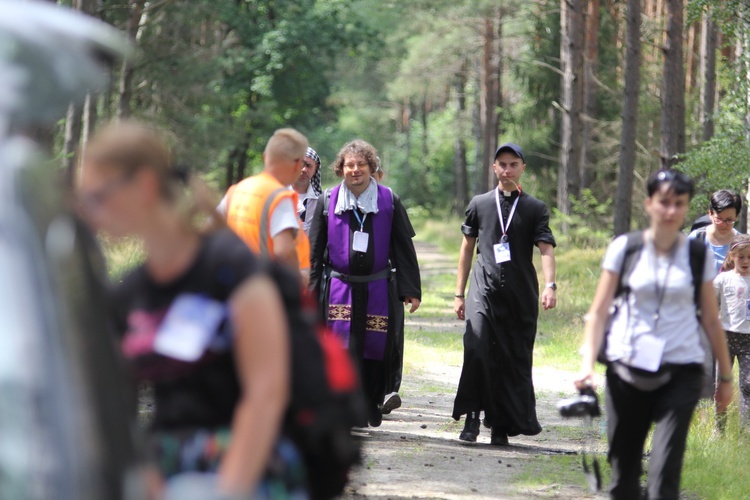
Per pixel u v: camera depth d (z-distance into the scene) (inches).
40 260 184.7
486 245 686.5
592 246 2583.7
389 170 6653.5
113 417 198.7
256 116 3112.7
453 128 4891.7
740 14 1429.6
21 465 174.7
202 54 2942.9
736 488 568.4
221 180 3929.6
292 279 241.9
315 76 3331.7
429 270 2699.3
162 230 231.6
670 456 400.5
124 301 241.0
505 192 685.9
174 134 2851.9
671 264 411.5
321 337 246.1
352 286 660.1
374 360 669.3
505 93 4463.6
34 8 200.8
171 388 238.7
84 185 222.2
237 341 233.0
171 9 2768.2
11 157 188.9
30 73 196.2
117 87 2711.6
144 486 213.5
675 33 1766.7
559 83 3348.9
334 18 3127.5
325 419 240.2
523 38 3410.4
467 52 3629.4
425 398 896.3
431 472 582.6
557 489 557.6
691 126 2573.8
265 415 227.9
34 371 177.8
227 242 237.5
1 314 178.5
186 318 232.8
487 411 685.9
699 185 1451.8
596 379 1019.3
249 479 225.3
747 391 686.5
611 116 3184.1
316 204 683.4
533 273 687.7
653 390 414.6
